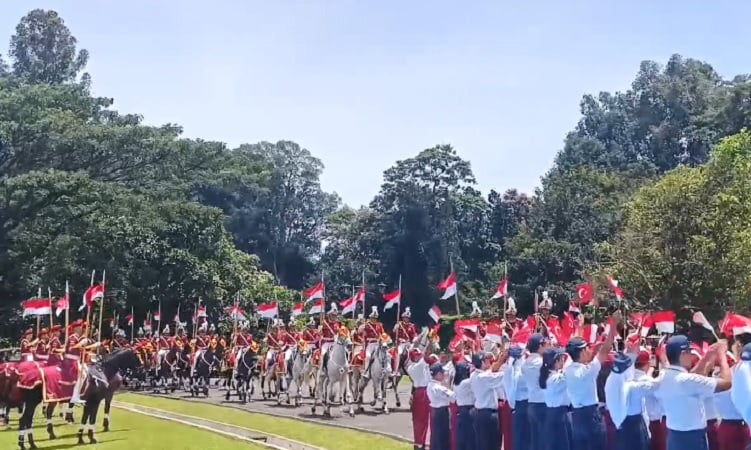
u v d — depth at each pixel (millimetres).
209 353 36844
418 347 24328
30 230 48531
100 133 50250
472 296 69000
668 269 34812
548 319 16000
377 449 18375
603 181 69188
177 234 53938
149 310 52469
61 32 81438
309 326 39406
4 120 48812
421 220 77625
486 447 14039
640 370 11852
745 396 9383
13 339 48406
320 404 30219
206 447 19375
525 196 83812
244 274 59938
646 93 97438
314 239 106000
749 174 38156
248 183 57312
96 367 21453
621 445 11125
